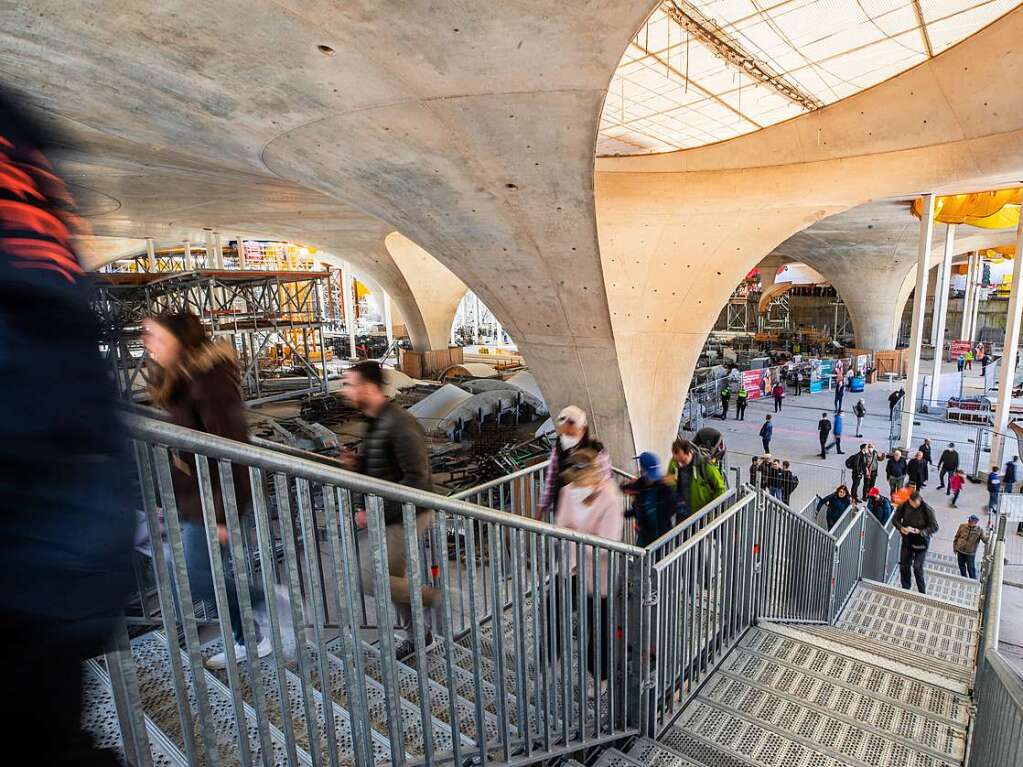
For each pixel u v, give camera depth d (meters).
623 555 3.89
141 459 1.54
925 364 41.75
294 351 29.97
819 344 48.66
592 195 8.98
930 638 8.07
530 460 16.55
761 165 13.25
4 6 5.70
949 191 15.37
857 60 10.54
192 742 1.68
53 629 0.62
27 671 0.62
